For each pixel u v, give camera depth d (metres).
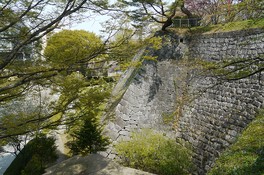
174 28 12.26
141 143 8.49
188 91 10.48
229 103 8.27
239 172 4.62
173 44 11.67
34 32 4.27
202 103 9.52
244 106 7.58
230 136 7.56
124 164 8.56
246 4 4.78
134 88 11.11
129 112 10.79
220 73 6.09
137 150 8.26
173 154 8.09
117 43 5.05
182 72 11.10
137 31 5.51
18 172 9.22
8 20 4.22
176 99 10.84
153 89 11.31
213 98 9.06
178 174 7.82
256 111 7.03
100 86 6.02
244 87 7.85
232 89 8.32
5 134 4.64
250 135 5.84
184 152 8.38
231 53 8.94
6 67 4.64
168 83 11.30
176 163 7.84
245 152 5.22
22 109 7.57
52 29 4.49
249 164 4.74
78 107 5.45
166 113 10.88
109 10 4.60
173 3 10.99
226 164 5.14
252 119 7.03
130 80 12.17
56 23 4.56
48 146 9.59
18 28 4.52
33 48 4.86
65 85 5.18
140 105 11.02
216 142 8.05
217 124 8.41
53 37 5.01
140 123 10.77
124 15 4.84
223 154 5.80
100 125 9.95
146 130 9.84
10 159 11.79
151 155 8.13
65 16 4.37
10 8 4.28
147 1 8.92
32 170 8.34
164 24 11.59
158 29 12.16
